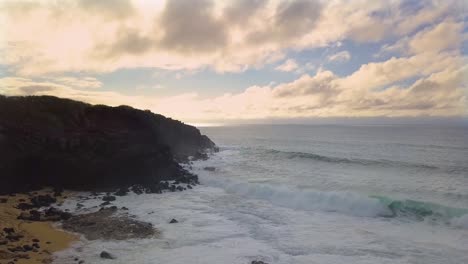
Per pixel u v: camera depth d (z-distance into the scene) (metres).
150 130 31.61
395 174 28.95
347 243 15.33
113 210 19.97
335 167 32.56
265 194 23.61
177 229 17.02
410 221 18.34
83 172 25.28
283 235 16.34
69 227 16.78
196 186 27.56
